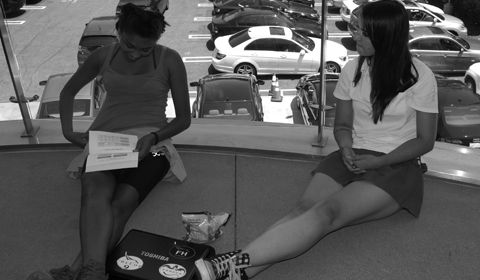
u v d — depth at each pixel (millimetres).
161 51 2838
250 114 10117
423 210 2842
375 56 2453
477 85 12156
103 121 2922
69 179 3176
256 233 2654
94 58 2852
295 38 13805
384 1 2395
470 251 2523
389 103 2527
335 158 2627
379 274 2381
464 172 3146
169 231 2676
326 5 3082
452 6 15039
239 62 13836
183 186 3072
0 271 2418
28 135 3633
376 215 2453
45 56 15477
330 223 2244
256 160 3340
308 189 2529
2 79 9711
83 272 1980
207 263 2039
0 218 2818
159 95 2885
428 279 2344
